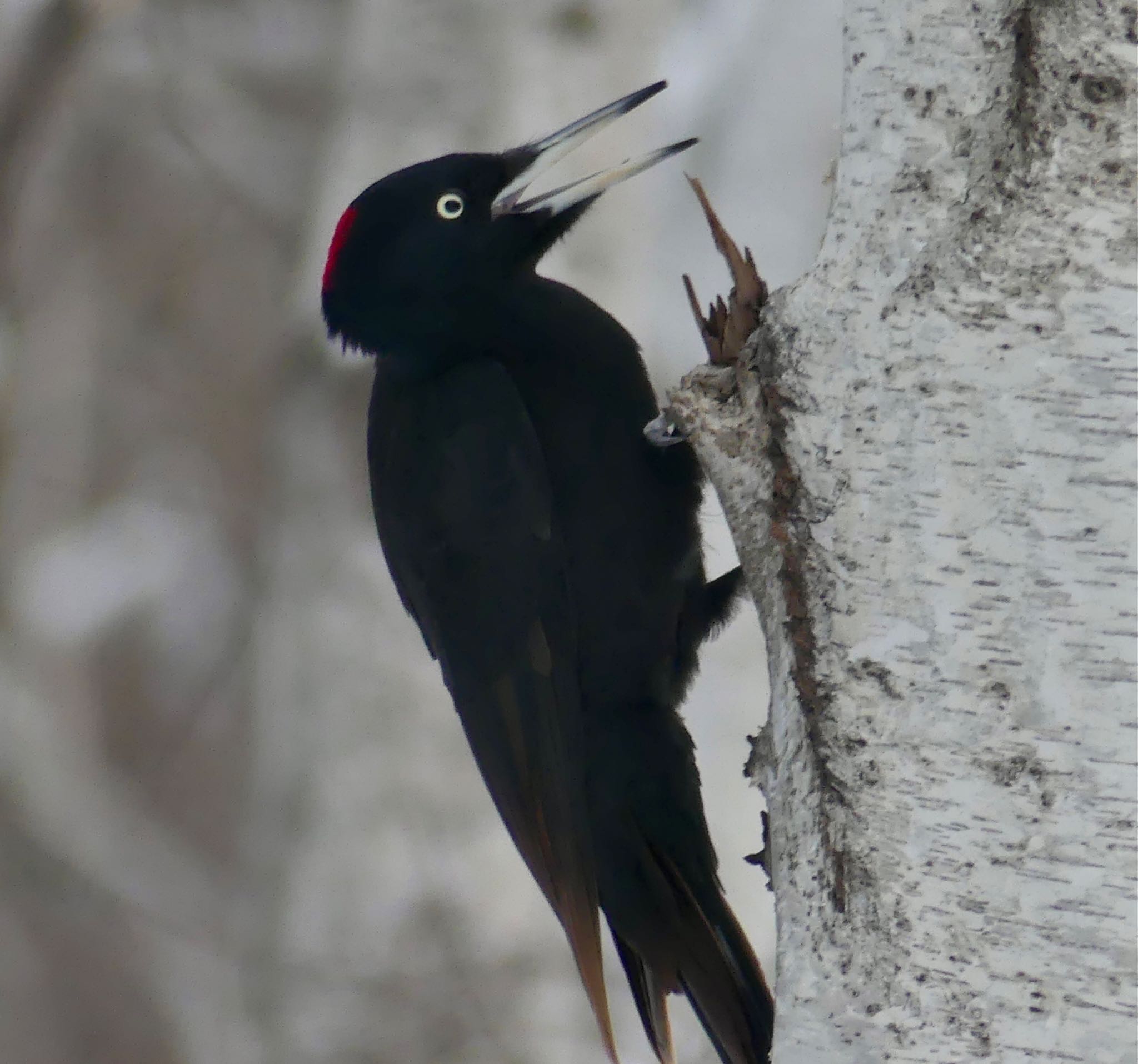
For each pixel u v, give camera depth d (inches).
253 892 435.5
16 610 698.2
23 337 725.3
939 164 205.9
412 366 319.6
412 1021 413.1
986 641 203.5
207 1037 552.7
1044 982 200.4
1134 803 197.5
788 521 218.8
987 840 203.3
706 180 521.0
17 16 500.1
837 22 529.0
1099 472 198.5
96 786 601.6
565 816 299.0
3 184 553.9
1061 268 200.1
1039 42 200.7
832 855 214.1
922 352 206.5
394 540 315.9
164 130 737.6
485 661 303.6
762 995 299.7
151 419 763.4
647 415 310.5
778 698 223.8
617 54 443.2
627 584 302.8
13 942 628.4
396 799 421.7
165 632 749.3
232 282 774.5
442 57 438.6
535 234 319.3
